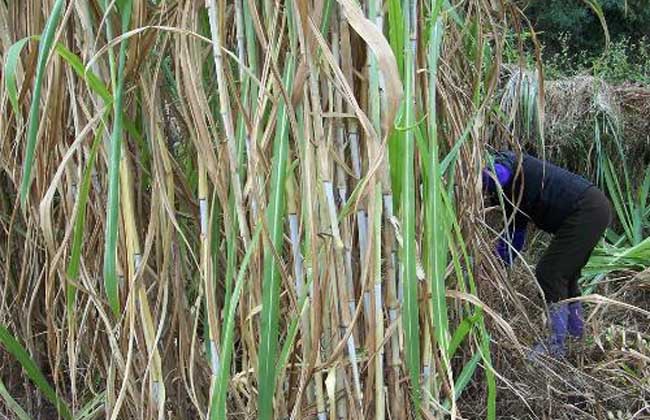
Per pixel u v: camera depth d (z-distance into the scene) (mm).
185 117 1013
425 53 1007
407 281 909
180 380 1200
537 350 1898
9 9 1146
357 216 976
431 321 1019
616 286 3252
